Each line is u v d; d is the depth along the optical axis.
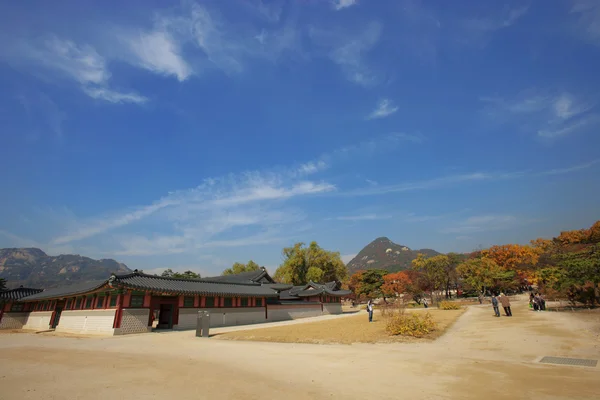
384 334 21.53
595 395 7.68
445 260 72.94
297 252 79.00
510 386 8.61
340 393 8.48
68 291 36.59
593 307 29.61
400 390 8.60
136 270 32.47
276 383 9.63
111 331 27.89
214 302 38.12
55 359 14.52
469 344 16.28
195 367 12.25
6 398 8.33
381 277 95.38
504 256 89.62
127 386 9.41
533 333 18.25
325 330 26.55
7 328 42.44
